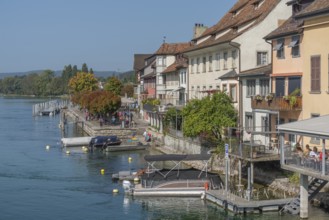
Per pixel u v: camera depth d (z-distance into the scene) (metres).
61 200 38.25
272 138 41.34
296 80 38.09
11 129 99.19
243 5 58.47
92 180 45.78
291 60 38.97
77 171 50.50
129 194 39.09
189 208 34.62
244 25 53.03
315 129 27.19
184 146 54.91
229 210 33.00
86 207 36.00
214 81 57.22
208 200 36.44
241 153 35.78
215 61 56.91
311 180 31.64
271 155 34.72
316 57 34.91
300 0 39.72
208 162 45.47
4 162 56.34
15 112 158.50
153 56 96.50
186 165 51.66
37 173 49.41
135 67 123.69
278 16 50.41
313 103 35.47
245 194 34.19
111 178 46.50
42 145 72.50
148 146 65.94
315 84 35.16
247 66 49.88
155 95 92.88
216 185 37.69
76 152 64.88
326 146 33.59
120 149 64.94
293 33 38.00
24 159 58.78
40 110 144.50
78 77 159.38
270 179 37.16
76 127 102.81
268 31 50.28
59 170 51.12
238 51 49.88
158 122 71.06
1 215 34.31
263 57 50.41
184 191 37.66
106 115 95.50
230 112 46.59
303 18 35.62
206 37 63.50
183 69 71.62
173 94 77.00
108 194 39.91
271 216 30.97
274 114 40.97
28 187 42.97
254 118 44.53
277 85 40.94
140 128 79.12
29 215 34.28
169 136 61.09
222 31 58.31
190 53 64.38
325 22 33.66
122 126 81.50
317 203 31.70
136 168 51.66
